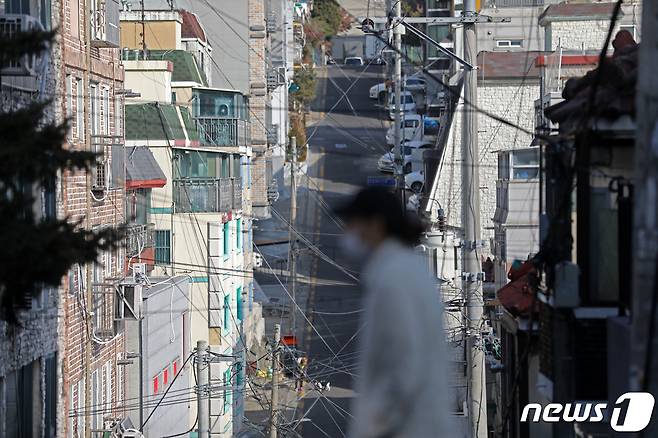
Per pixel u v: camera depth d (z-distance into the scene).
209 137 113.50
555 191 36.62
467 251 64.19
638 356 23.28
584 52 98.88
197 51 124.31
